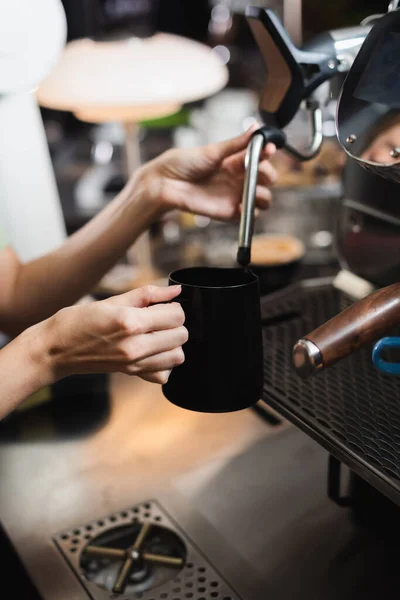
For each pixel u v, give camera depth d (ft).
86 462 3.09
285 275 4.92
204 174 3.22
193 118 7.73
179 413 3.41
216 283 2.26
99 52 4.42
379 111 1.87
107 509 2.78
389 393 2.43
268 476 2.92
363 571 2.40
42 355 2.25
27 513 2.78
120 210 3.40
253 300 2.08
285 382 2.51
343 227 3.02
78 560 2.52
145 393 3.61
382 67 1.92
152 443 3.19
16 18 3.68
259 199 3.14
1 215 3.99
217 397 2.11
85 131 10.69
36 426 3.36
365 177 2.81
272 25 2.43
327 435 2.16
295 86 2.52
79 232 3.63
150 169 3.30
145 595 2.35
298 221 5.95
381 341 1.92
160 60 4.39
